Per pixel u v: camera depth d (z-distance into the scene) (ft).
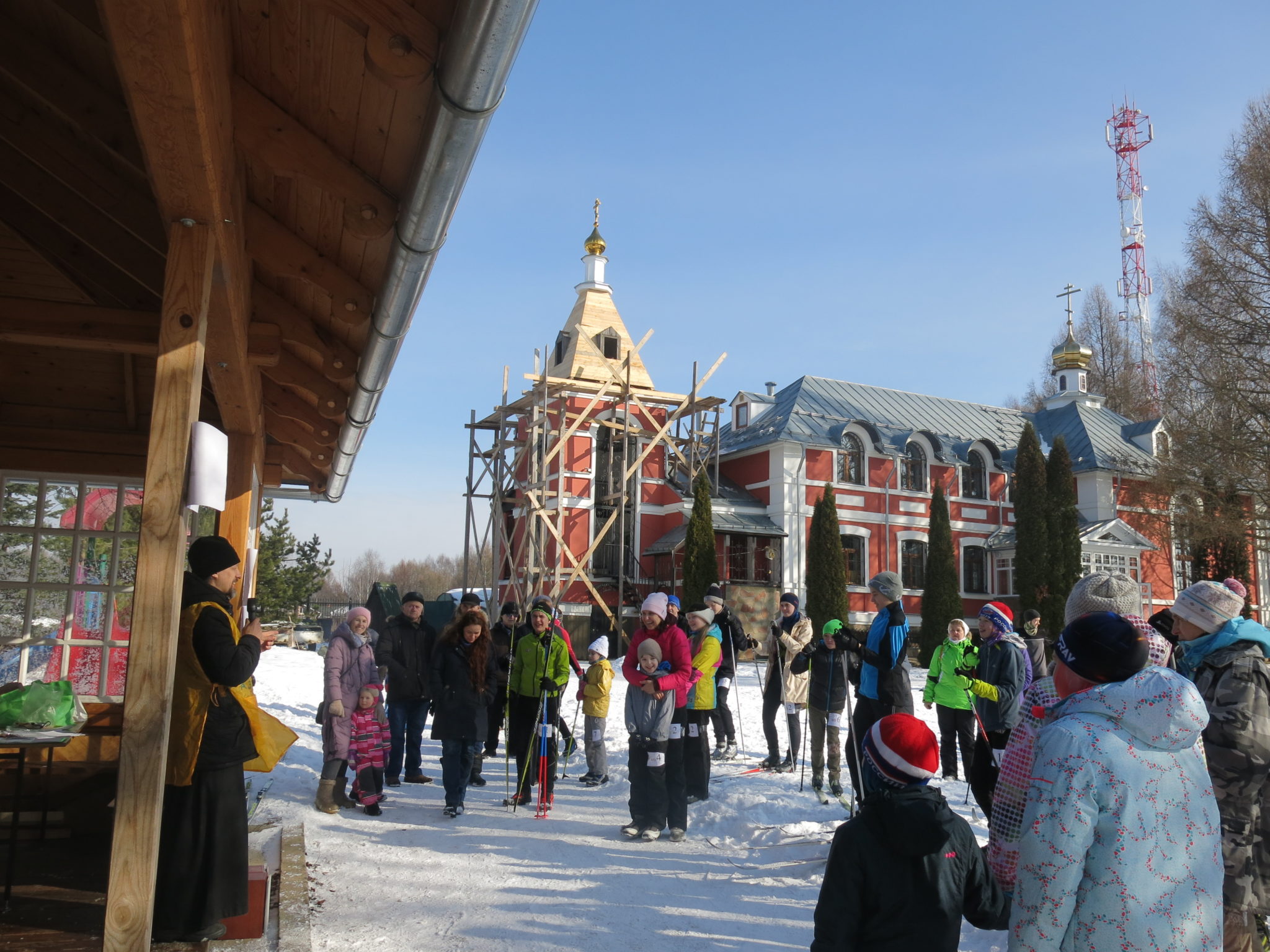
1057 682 9.83
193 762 14.14
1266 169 92.12
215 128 12.60
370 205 15.57
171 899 14.07
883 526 113.19
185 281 13.41
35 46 15.44
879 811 9.66
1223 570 91.86
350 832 24.47
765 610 98.22
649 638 25.44
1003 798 10.50
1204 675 14.30
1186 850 8.68
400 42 12.02
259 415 27.43
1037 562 101.14
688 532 90.68
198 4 10.73
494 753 39.52
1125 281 197.67
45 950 13.60
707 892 20.07
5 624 24.85
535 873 21.11
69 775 21.09
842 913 9.57
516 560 103.35
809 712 31.22
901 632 26.07
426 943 16.20
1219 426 91.61
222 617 14.52
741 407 122.52
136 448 25.58
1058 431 134.92
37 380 25.20
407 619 33.42
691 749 28.91
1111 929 8.50
